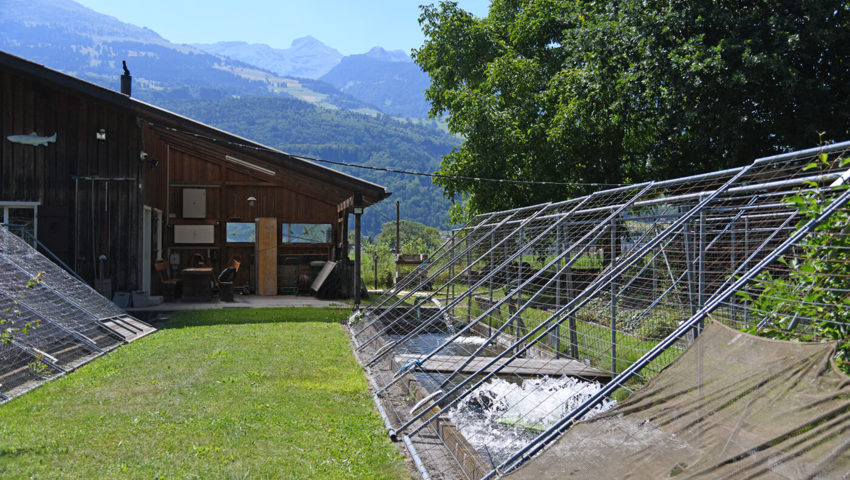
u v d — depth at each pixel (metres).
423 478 4.38
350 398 6.67
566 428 3.64
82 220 14.59
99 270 14.66
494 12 25.17
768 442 2.40
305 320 13.04
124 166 14.84
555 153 19.61
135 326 11.20
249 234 19.95
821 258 3.83
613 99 16.72
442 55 24.66
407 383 6.93
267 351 9.20
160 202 17.98
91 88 13.48
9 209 14.22
